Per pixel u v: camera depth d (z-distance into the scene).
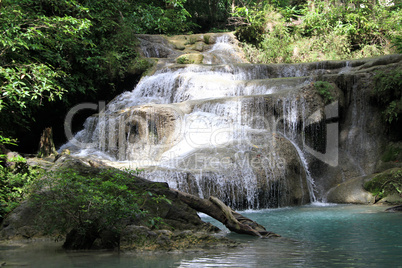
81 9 14.16
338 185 11.53
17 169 7.61
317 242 5.34
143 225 5.42
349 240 5.49
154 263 4.13
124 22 18.88
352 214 8.37
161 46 20.16
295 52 20.73
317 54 20.38
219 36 22.31
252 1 27.38
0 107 9.96
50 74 11.12
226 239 5.33
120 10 19.78
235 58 20.83
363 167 12.28
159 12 21.67
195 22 29.17
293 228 6.63
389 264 4.10
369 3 22.56
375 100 12.65
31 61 12.63
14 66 11.27
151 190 6.09
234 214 6.32
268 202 9.99
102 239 5.00
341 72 14.75
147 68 17.25
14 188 6.80
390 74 12.33
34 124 15.39
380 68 13.08
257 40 22.11
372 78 12.78
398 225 6.81
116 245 4.99
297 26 22.45
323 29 21.61
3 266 4.04
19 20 11.51
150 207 5.86
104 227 5.03
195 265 4.04
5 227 5.68
